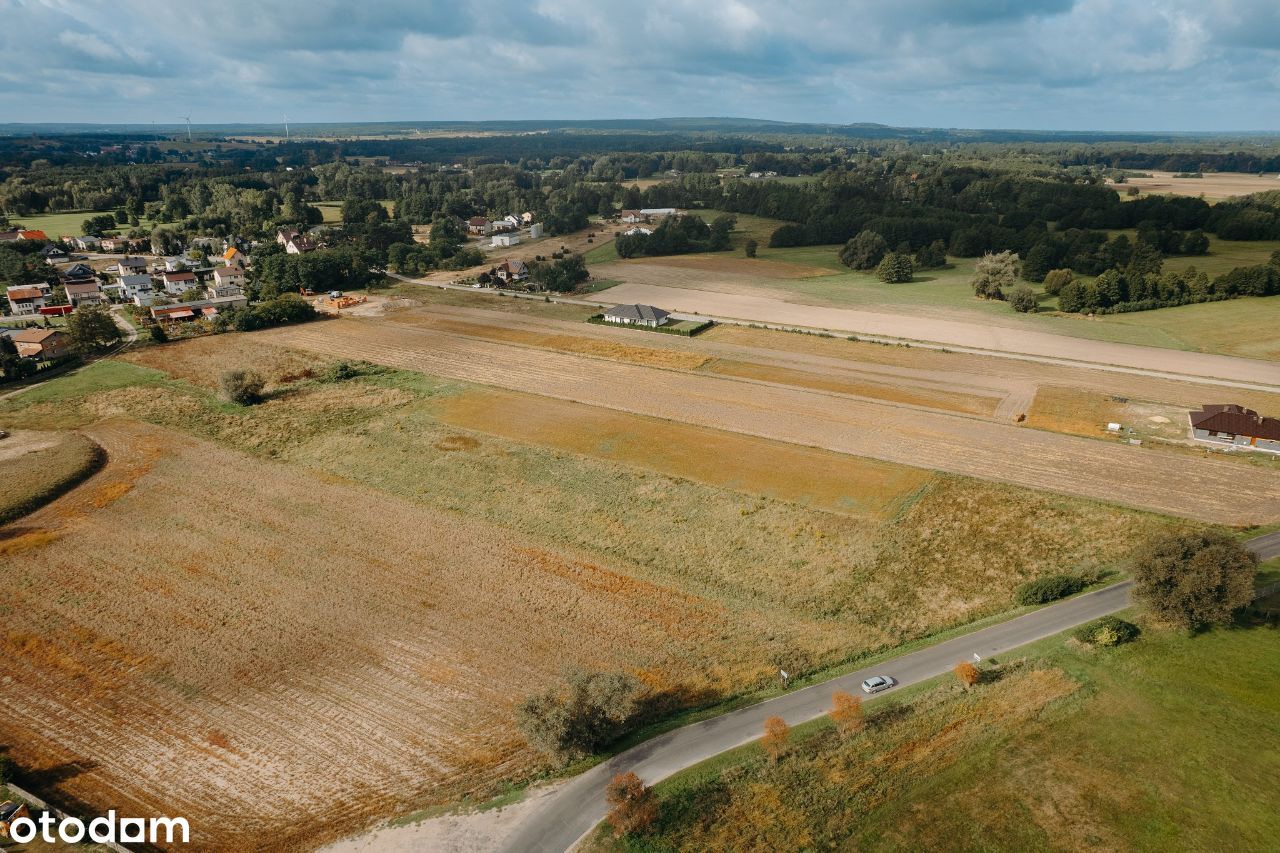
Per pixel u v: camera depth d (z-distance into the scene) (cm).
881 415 8844
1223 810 3591
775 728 4041
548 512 6812
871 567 5922
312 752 4206
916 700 4388
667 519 6669
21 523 6706
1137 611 5112
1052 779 3803
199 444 8300
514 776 4000
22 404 9519
